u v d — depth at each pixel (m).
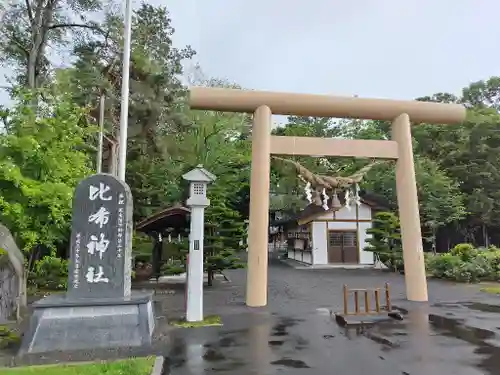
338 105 11.48
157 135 20.25
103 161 19.45
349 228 24.80
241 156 25.16
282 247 43.12
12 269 8.88
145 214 20.12
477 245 27.89
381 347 6.59
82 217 7.23
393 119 11.97
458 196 23.86
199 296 8.67
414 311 9.67
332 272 20.88
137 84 18.86
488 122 25.59
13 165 7.36
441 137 28.64
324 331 7.73
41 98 9.42
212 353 6.30
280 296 12.42
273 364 5.75
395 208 25.97
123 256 7.27
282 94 11.30
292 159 13.29
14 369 5.30
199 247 8.77
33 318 6.55
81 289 7.03
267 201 11.04
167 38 22.39
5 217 8.00
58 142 8.61
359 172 11.78
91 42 18.61
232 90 11.16
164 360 5.93
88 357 6.07
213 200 14.47
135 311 6.91
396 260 20.45
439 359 5.92
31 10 17.05
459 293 12.82
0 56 16.73
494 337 7.20
